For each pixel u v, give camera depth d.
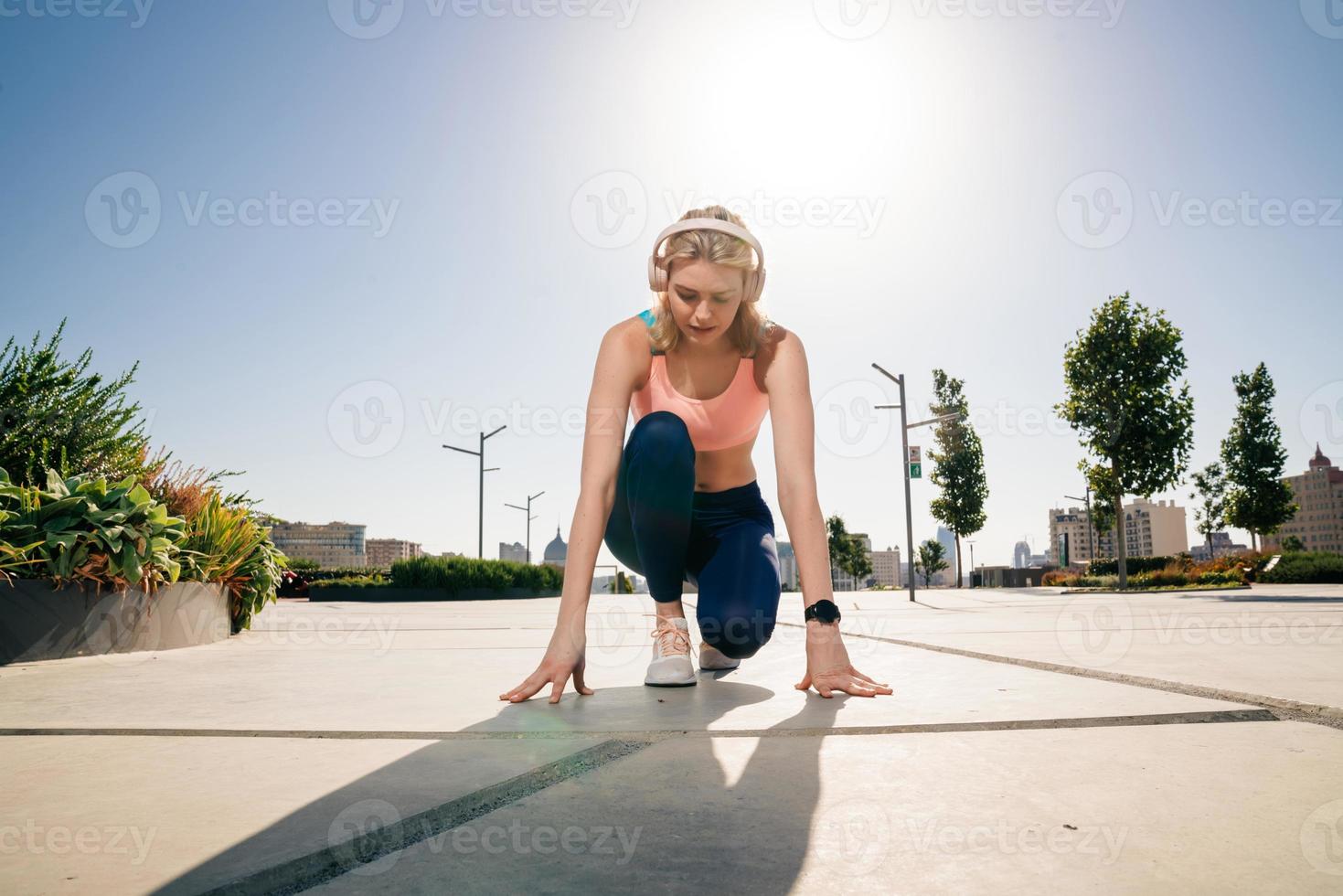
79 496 3.69
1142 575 22.05
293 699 2.11
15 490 3.46
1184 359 18.94
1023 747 1.40
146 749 1.46
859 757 1.34
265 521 5.45
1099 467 19.39
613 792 1.16
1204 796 1.10
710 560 2.67
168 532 4.04
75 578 3.47
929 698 1.94
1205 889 0.79
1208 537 31.56
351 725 1.68
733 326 2.38
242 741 1.52
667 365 2.47
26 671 2.89
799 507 2.26
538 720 1.74
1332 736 1.47
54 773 1.27
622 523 2.74
